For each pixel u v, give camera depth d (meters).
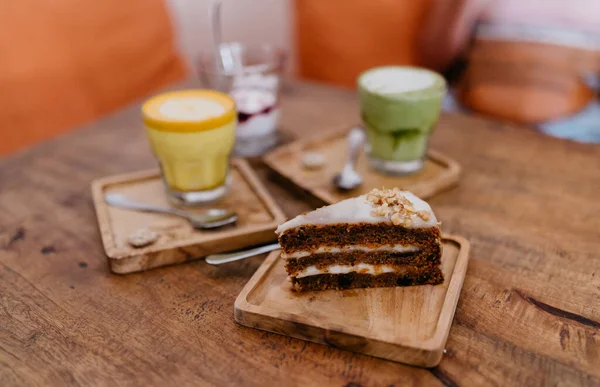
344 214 0.46
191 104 0.58
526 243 0.52
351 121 0.75
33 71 0.93
